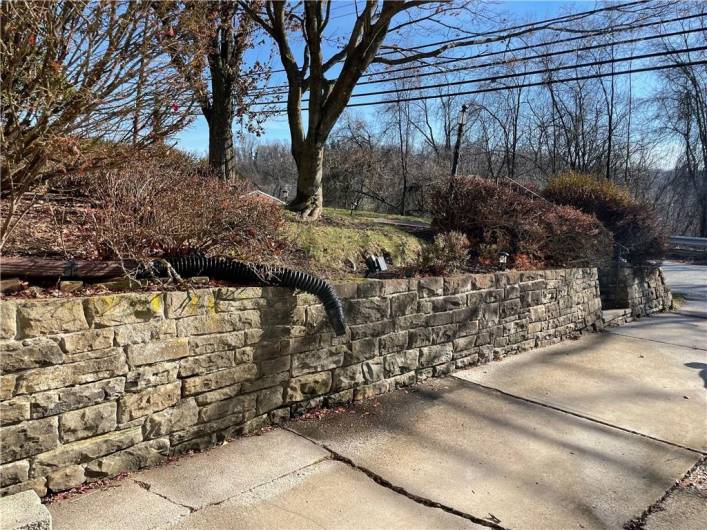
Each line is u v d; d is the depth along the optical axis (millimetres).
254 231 4316
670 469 3746
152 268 3553
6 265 3078
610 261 9602
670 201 31156
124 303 3039
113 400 3023
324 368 4320
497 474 3521
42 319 2711
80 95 2742
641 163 29344
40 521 2271
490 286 6180
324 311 4242
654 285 10547
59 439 2812
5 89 2611
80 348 2861
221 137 8969
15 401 2637
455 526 2898
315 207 7641
